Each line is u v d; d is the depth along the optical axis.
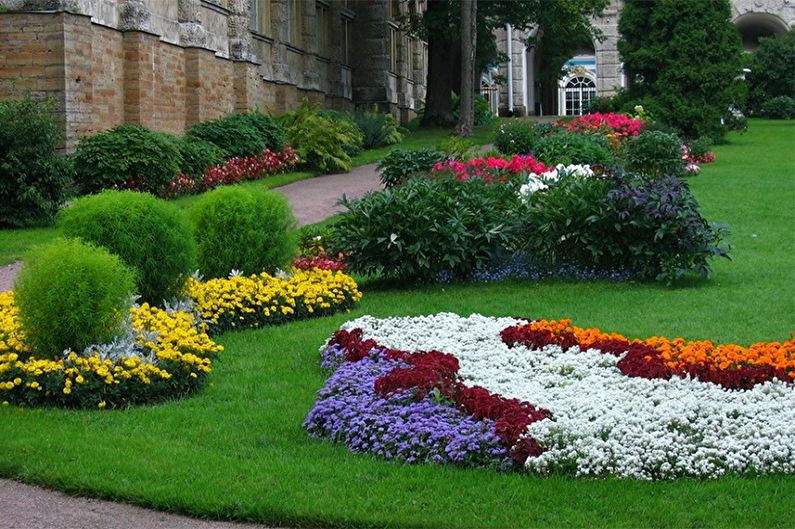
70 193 22.30
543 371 9.78
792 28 63.97
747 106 58.69
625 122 30.19
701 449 7.51
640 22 38.09
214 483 7.25
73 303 9.24
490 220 15.29
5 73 22.75
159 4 28.17
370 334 11.24
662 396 8.63
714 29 37.25
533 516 6.74
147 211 11.30
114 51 25.92
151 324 10.27
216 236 13.31
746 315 12.87
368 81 48.47
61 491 7.28
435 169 17.69
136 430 8.48
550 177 16.14
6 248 17.28
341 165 31.02
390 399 8.50
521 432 7.72
